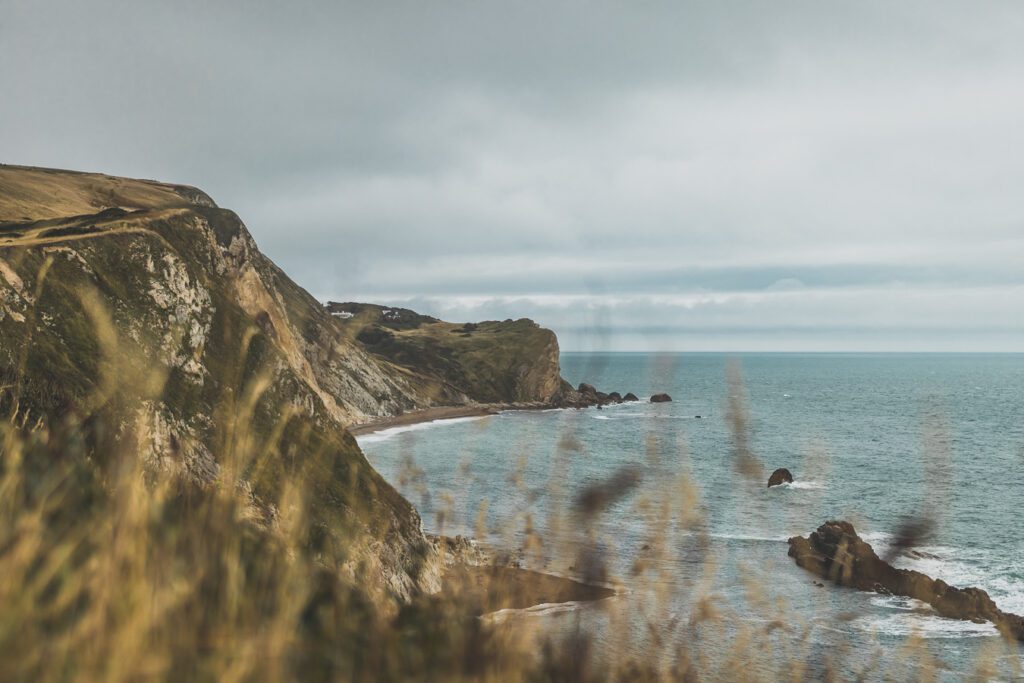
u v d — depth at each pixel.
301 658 2.51
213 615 2.37
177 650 2.02
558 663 3.04
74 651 1.91
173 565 2.39
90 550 2.61
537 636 3.10
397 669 2.69
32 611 2.06
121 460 3.32
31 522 2.36
